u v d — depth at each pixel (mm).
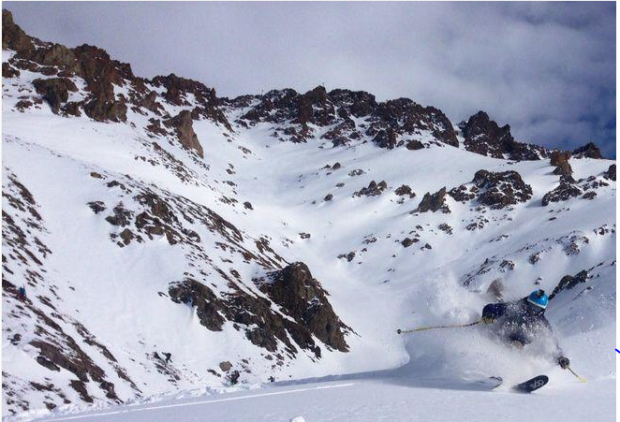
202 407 9492
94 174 73000
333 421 7441
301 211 138250
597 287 56156
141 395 35594
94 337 41688
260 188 150625
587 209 119312
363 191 146250
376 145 188750
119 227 63719
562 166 148250
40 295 41688
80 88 136375
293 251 111750
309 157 184375
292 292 70750
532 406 8062
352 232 128375
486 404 8367
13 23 143375
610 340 12562
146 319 50969
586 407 7828
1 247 45094
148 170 107750
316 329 68625
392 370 13398
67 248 56250
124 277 56125
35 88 123312
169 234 67562
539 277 95750
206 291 57906
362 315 85875
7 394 24891
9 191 58844
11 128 96750
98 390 31516
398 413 7828
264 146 194125
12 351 29578
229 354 52312
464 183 151750
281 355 56938
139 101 154375
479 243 120188
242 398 10445
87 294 50094
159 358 46281
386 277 110062
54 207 62656
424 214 132375
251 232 109188
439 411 7895
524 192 135750
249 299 61000
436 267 112125
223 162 161500
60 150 94062
